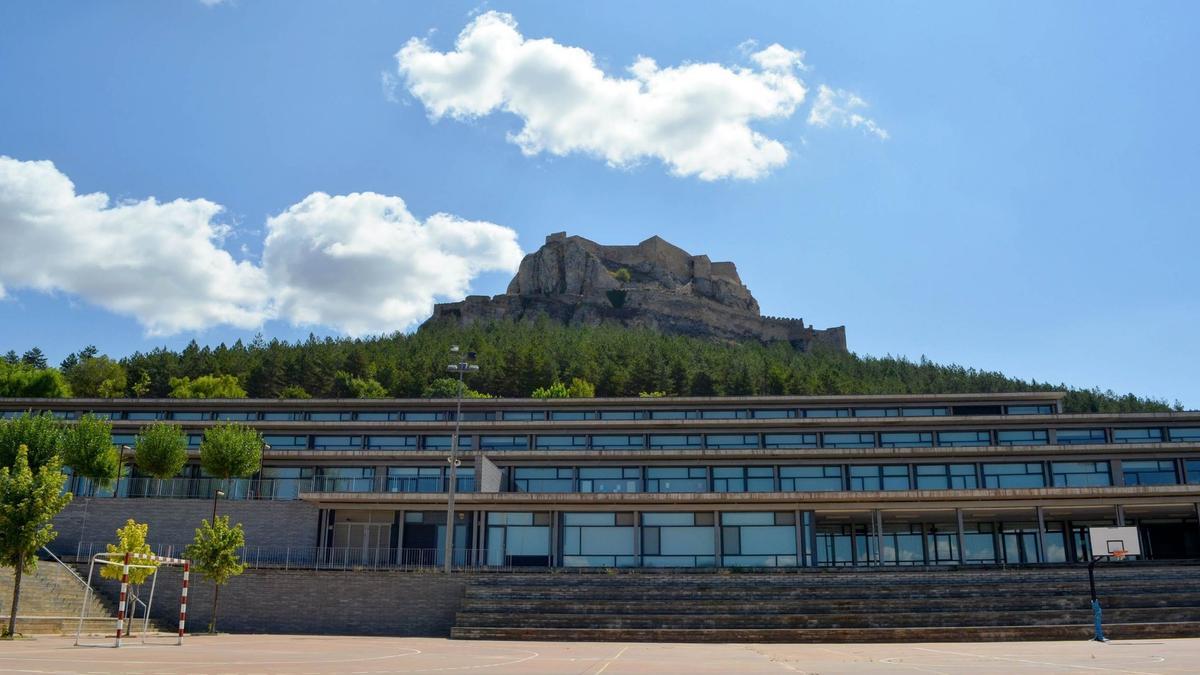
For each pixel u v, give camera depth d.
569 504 46.56
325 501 47.16
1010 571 38.94
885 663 20.80
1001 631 32.19
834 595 37.56
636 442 62.84
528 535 46.88
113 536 48.38
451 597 39.34
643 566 45.44
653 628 34.72
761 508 46.28
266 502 48.34
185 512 48.62
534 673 17.25
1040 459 55.06
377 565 45.00
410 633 39.00
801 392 119.25
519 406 68.81
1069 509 48.34
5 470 29.97
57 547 48.00
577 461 55.41
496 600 38.03
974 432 61.62
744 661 21.72
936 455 54.53
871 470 54.78
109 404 69.00
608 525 46.66
